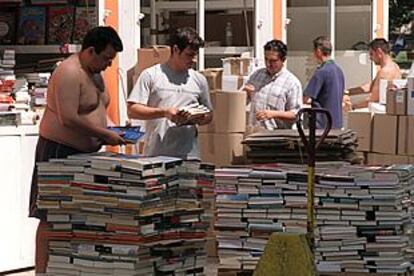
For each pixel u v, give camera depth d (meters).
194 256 7.38
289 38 13.42
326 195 7.84
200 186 7.31
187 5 11.60
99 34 7.47
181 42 8.41
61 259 7.22
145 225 6.93
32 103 9.88
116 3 10.44
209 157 9.79
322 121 10.84
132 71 10.53
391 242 7.88
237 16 12.31
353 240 7.87
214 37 12.06
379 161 11.14
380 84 12.38
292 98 9.95
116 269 7.01
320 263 7.86
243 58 11.49
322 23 14.00
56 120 7.56
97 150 7.75
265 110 9.91
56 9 10.73
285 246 6.66
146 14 10.96
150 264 7.06
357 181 7.82
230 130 9.68
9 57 9.88
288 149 8.59
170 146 8.44
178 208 7.19
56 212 7.19
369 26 14.90
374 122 11.17
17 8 10.93
